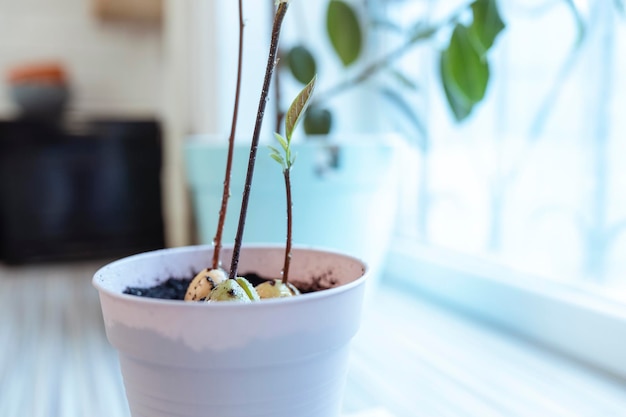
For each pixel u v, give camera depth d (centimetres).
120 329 54
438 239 137
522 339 114
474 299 121
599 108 112
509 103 123
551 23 116
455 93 115
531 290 113
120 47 184
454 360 107
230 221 112
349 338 58
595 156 112
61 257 162
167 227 169
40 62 178
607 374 99
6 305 131
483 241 128
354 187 114
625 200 109
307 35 142
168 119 165
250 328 50
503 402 89
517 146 122
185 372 51
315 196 112
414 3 137
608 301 107
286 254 66
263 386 52
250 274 77
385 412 85
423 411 86
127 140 167
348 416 83
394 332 116
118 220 167
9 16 176
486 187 127
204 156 113
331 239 114
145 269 72
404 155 142
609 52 110
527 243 121
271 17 125
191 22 147
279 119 120
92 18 181
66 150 161
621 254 110
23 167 158
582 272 114
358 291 58
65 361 110
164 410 54
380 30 142
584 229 114
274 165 110
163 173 170
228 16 143
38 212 160
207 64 144
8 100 176
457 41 112
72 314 127
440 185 136
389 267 138
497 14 109
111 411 89
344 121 144
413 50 139
